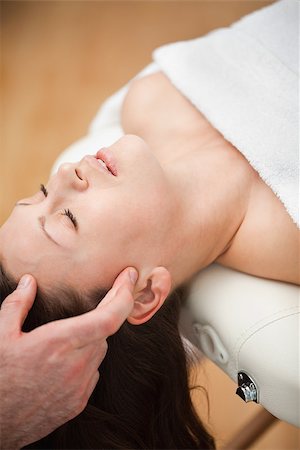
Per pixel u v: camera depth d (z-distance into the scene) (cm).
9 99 237
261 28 124
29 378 87
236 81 120
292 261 104
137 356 112
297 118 110
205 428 125
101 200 101
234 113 115
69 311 101
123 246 101
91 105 230
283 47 119
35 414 91
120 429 114
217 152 116
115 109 147
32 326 101
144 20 255
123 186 102
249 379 101
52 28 260
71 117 228
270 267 106
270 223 107
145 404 115
